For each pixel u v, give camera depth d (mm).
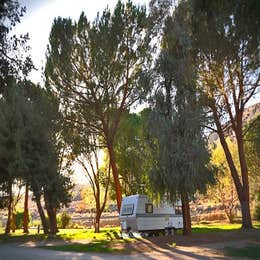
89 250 20578
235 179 28844
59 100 32875
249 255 16828
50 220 35656
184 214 24875
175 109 24281
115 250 19906
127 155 41188
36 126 33250
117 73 31500
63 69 31250
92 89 31656
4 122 33031
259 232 25094
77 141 35594
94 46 30750
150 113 24656
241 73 25984
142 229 28156
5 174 34062
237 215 52969
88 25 31281
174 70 24562
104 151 44344
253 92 27578
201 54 24922
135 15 31281
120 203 32906
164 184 23797
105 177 44156
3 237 34625
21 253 20281
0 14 10523
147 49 31422
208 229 32875
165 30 25906
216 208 60156
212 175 24250
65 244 24578
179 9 25188
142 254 17969
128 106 32594
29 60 11242
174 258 16188
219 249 18562
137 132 39219
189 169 23234
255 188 43656
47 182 33125
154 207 29297
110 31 30828
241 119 28859
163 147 23797
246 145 37875
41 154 33344
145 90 25531
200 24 20797
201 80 25828
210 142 26469
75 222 60594
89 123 33719
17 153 32188
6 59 11055
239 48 23094
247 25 16500
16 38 10961
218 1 16203
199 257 16359
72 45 31141
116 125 33469
